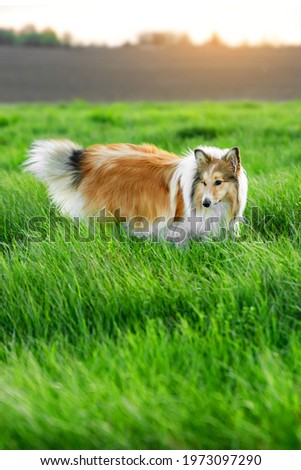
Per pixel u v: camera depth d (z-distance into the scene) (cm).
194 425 561
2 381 618
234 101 3528
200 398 578
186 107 3064
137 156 1008
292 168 1406
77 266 838
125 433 559
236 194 919
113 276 799
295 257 812
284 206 1038
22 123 2475
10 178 1354
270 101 3550
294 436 547
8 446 568
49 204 1109
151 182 975
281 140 1928
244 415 574
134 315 739
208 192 893
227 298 738
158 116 2578
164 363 627
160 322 700
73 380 605
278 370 605
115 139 1973
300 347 654
